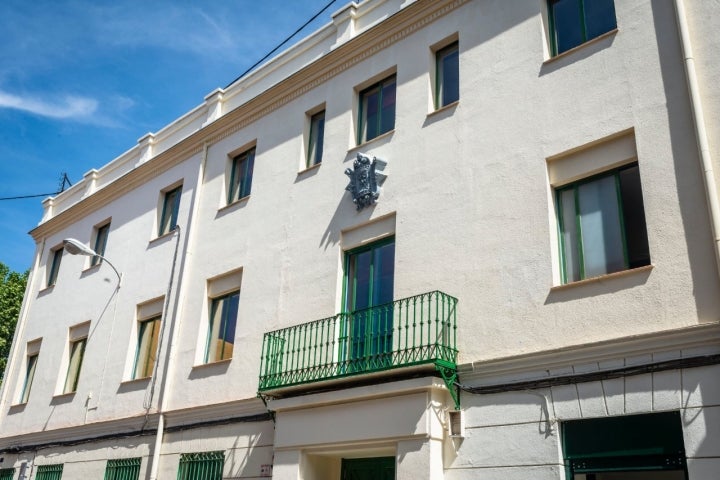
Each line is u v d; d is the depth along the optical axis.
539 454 8.56
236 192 15.80
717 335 7.57
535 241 9.62
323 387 10.91
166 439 14.20
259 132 15.53
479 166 10.73
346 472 11.31
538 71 10.52
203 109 17.70
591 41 9.98
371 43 13.48
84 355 17.84
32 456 17.95
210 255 15.33
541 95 10.34
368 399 10.26
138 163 19.34
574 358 8.62
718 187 8.11
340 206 12.79
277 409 11.48
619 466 8.00
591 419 8.35
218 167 16.25
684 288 8.04
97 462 15.69
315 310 12.39
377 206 12.07
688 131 8.59
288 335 12.29
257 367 13.01
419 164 11.66
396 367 9.74
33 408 18.80
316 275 12.68
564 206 9.83
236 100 16.86
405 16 12.88
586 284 8.87
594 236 9.38
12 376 20.39
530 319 9.27
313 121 14.61
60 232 21.55
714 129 8.38
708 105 8.53
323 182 13.38
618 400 8.11
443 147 11.40
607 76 9.65
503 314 9.59
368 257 12.14
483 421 9.24
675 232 8.32
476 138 10.95
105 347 17.17
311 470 11.08
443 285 10.48
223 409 13.20
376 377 10.13
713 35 8.78
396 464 9.63
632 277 8.49
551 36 10.91
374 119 13.28
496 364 9.30
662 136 8.80
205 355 14.55
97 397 16.61
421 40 12.61
